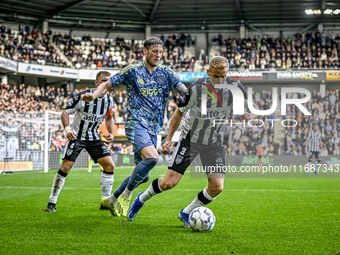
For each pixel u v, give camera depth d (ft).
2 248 10.14
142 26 98.27
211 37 97.76
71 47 90.89
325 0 83.87
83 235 11.78
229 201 21.27
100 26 97.35
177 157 12.73
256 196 23.95
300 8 88.74
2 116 55.06
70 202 20.70
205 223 12.40
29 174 47.26
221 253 9.64
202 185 32.71
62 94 84.17
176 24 96.63
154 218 15.29
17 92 78.02
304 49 90.48
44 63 82.53
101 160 17.37
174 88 14.11
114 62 89.61
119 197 14.67
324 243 10.85
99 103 16.92
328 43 90.17
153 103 13.82
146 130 13.73
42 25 92.27
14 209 17.92
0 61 72.79
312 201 21.35
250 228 13.16
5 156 53.11
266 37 96.02
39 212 16.88
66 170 17.19
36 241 10.96
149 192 13.17
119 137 77.97
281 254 9.59
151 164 13.28
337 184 33.65
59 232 12.26
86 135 17.21
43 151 58.95
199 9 91.71
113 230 12.60
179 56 92.89
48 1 84.28
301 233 12.30
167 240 11.11
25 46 82.79
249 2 86.94
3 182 34.91
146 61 13.88
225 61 12.43
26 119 57.67
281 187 30.76
